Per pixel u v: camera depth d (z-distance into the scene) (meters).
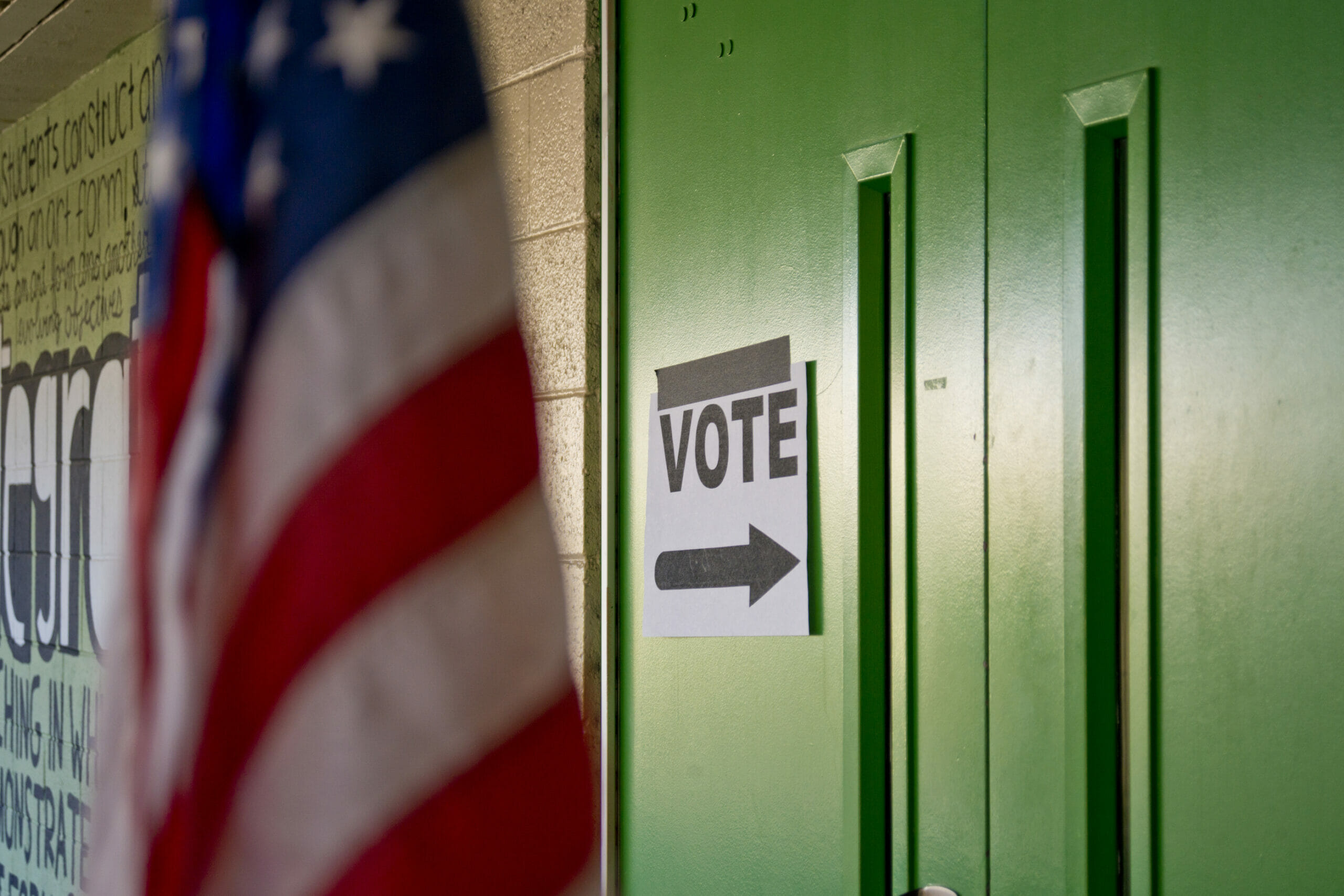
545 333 2.84
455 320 1.21
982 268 2.39
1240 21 2.22
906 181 2.46
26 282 4.71
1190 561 2.24
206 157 1.23
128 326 3.91
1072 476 2.31
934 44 2.44
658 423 2.71
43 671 4.38
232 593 1.17
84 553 4.08
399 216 1.20
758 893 2.57
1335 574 2.16
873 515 2.48
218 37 1.26
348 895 1.10
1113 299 2.33
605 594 2.76
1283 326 2.19
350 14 1.23
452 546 1.17
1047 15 2.35
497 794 1.16
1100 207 2.32
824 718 2.51
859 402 2.48
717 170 2.66
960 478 2.40
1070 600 2.31
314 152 1.20
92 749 3.95
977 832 2.37
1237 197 2.22
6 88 4.36
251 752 1.13
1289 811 2.18
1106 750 2.30
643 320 2.75
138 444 1.21
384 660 1.14
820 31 2.55
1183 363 2.25
